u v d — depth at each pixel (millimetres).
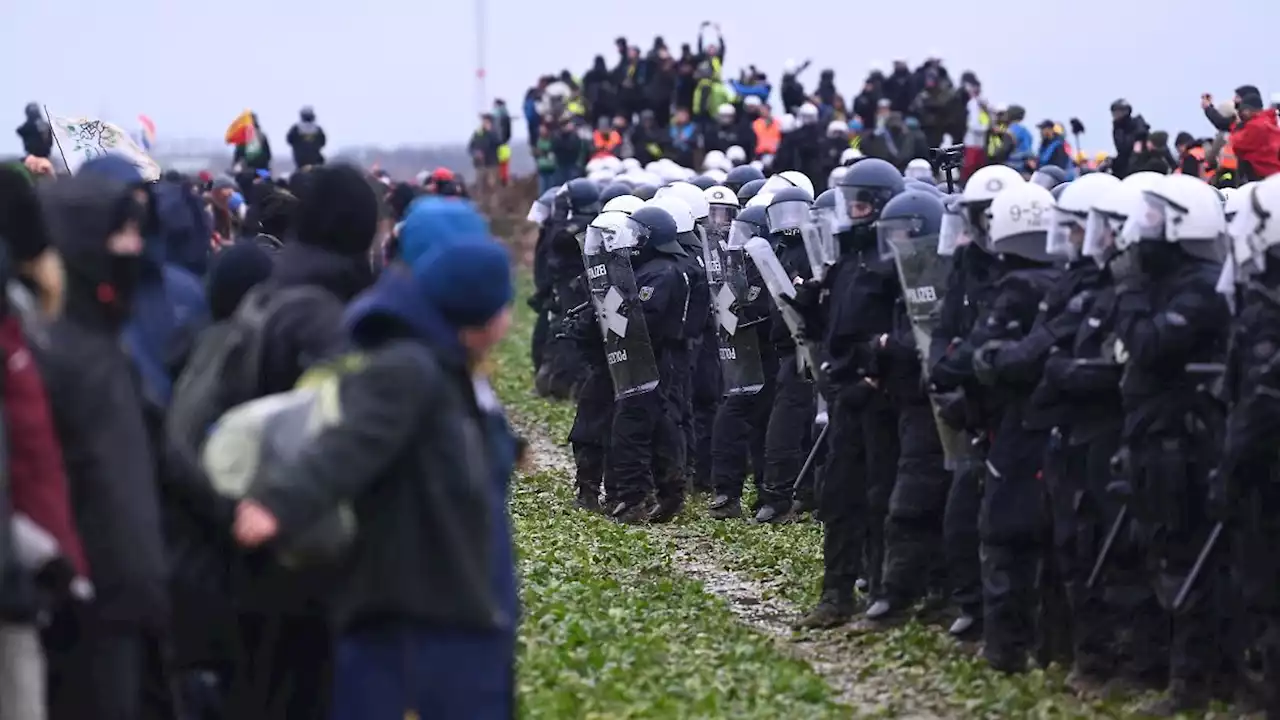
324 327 14172
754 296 33688
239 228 39938
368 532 12070
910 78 76062
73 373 12656
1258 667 18906
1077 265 20203
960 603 22859
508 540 13258
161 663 14023
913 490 23578
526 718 18297
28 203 12797
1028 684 20500
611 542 31641
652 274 33719
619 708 18781
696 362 37375
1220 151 45438
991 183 21141
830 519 24859
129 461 12859
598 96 88812
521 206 111875
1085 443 19953
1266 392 17406
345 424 11758
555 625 22875
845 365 24094
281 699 14641
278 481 11656
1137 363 18766
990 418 21359
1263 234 17500
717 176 46562
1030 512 20906
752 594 27844
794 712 19344
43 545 12000
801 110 65562
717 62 84812
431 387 11984
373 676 12102
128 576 12672
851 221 24094
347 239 15266
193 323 16422
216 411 14117
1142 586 19938
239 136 76000
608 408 35688
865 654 23109
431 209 13406
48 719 12734
